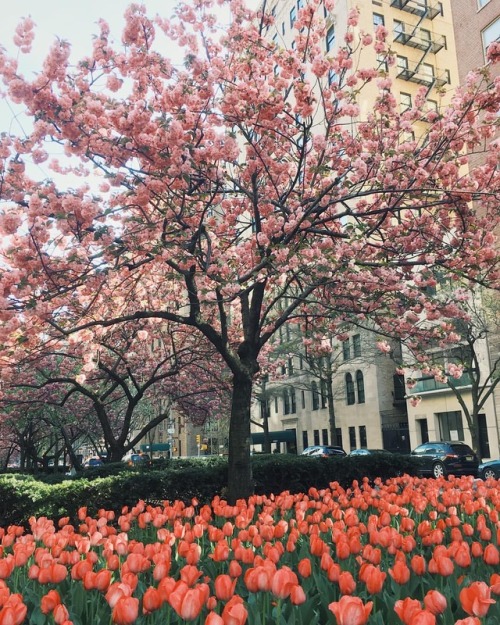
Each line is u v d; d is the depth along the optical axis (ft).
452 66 134.62
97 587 10.35
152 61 28.04
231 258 34.12
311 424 146.00
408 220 37.01
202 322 31.40
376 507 20.43
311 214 33.71
